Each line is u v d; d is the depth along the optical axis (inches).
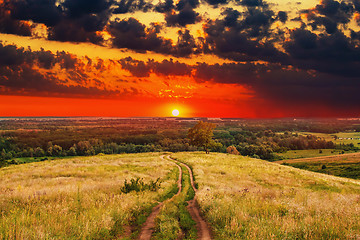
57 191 621.0
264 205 499.5
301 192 805.2
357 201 619.8
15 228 315.0
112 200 536.1
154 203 602.5
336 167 4062.5
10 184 904.9
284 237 305.0
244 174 1428.4
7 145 6318.9
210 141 3154.5
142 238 354.6
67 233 330.3
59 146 6338.6
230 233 346.9
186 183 1027.9
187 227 398.9
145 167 1562.5
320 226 338.0
